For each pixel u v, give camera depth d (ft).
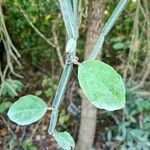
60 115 2.16
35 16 1.87
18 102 0.49
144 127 2.13
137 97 2.18
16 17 1.92
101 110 2.21
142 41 2.12
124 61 2.09
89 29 1.45
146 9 1.83
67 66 0.47
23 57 2.32
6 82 1.77
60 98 0.51
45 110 0.49
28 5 1.73
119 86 0.40
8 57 1.75
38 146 2.10
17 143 2.08
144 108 2.17
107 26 0.51
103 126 2.19
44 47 2.22
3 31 1.63
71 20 0.46
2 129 2.11
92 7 1.41
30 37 2.13
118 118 2.21
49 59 2.35
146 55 2.16
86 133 1.89
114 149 2.08
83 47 2.00
